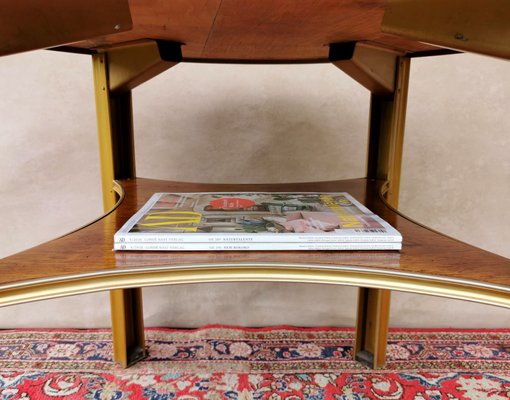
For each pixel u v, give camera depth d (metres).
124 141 0.83
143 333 0.96
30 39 0.33
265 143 1.05
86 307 1.08
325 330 1.10
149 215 0.58
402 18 0.38
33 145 0.99
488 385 0.87
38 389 0.84
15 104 0.96
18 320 1.08
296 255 0.48
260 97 1.03
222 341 1.04
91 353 0.98
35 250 0.49
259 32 0.55
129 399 0.82
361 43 0.66
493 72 0.99
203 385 0.86
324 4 0.40
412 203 1.07
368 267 0.45
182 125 1.03
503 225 1.08
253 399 0.82
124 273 0.44
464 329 1.11
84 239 0.53
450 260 0.47
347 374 0.91
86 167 1.02
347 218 0.58
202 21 0.47
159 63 0.66
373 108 0.85
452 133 1.03
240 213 0.60
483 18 0.34
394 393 0.84
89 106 0.99
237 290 1.10
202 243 0.49
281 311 1.12
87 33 0.36
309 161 1.06
